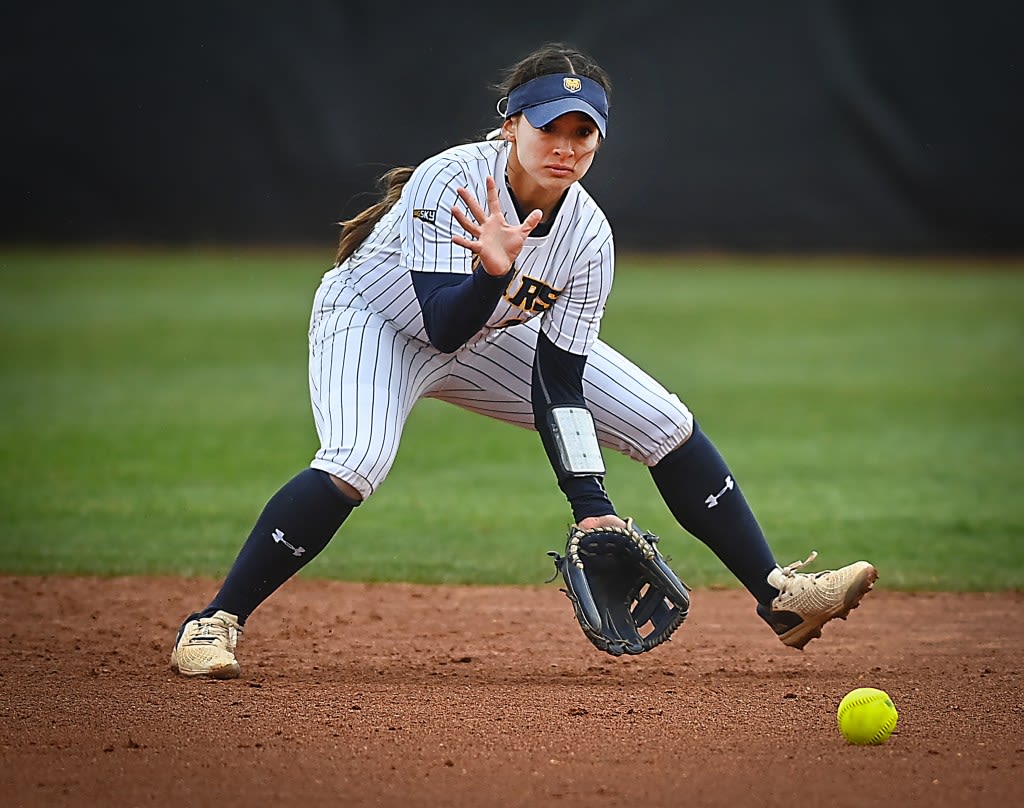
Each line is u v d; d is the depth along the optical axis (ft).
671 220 244.83
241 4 231.30
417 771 35.42
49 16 232.32
